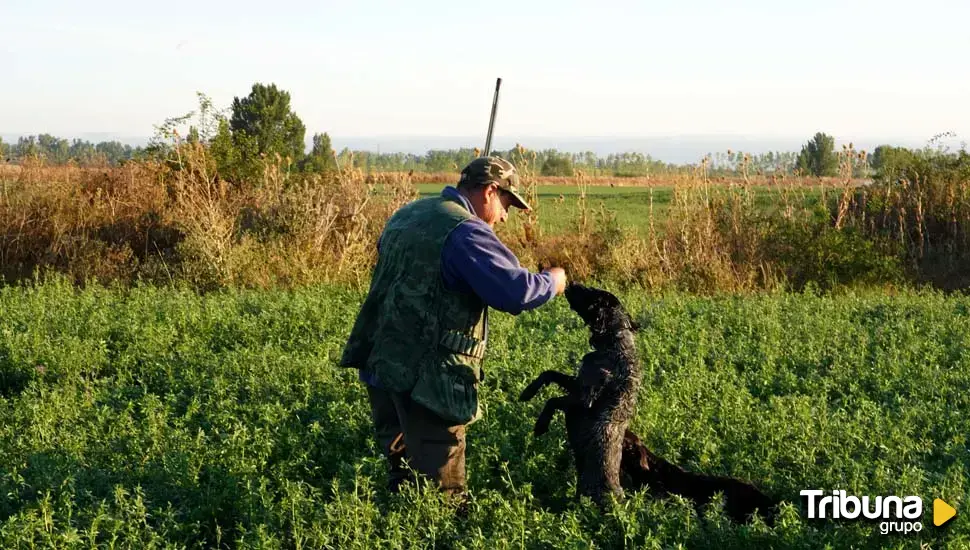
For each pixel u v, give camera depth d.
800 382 8.69
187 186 17.92
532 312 11.38
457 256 4.89
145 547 4.64
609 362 5.61
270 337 9.86
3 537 4.60
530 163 19.39
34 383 7.87
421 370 4.98
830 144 44.53
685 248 16.70
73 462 5.81
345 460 6.20
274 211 17.27
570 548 4.66
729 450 6.55
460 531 5.12
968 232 18.81
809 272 16.50
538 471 6.10
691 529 5.04
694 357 9.24
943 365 9.56
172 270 15.34
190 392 7.94
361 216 17.02
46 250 16.19
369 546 4.70
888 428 7.03
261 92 45.62
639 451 5.73
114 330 10.26
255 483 5.54
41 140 88.81
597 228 18.81
